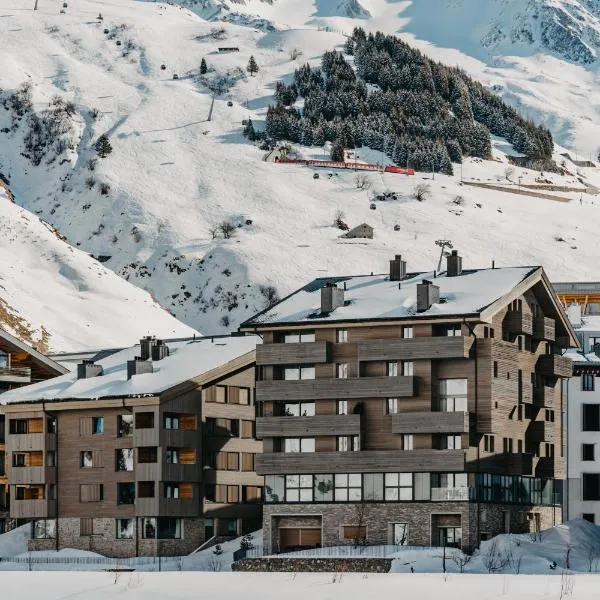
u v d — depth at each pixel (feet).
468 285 585.22
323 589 383.45
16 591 388.37
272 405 582.76
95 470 603.26
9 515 630.33
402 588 384.68
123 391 602.03
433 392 558.97
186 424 602.03
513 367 577.43
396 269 609.42
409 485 556.92
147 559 569.64
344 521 565.53
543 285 600.39
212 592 379.76
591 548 556.92
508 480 581.53
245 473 619.67
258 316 593.83
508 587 387.14
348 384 566.36
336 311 582.76
